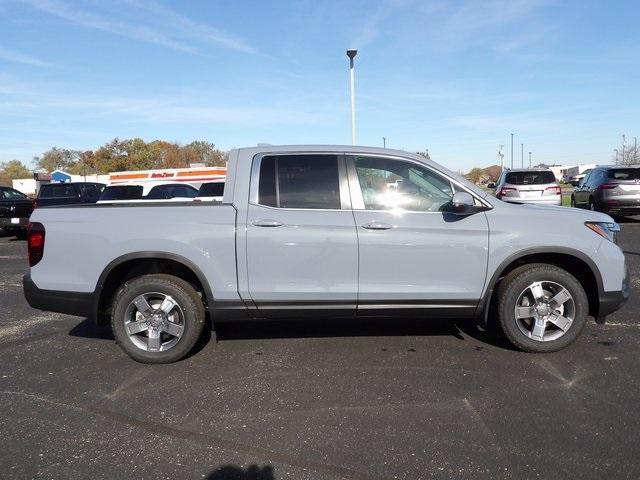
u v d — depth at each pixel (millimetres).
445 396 3730
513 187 14562
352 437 3182
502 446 3043
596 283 4426
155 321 4438
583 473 2764
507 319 4469
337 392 3830
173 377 4176
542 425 3285
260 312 4398
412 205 4410
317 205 4371
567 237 4367
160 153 73375
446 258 4348
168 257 4309
